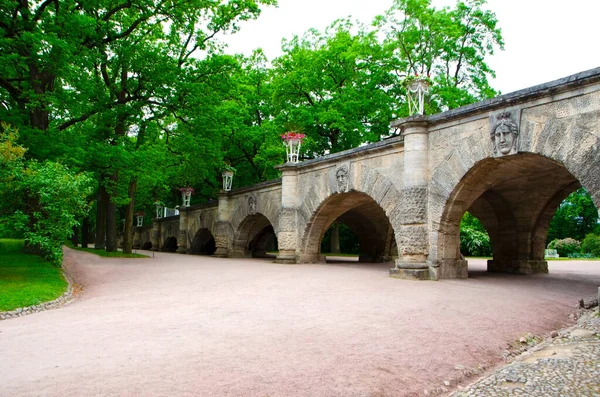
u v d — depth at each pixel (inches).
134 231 1982.0
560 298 416.2
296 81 1178.6
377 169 663.8
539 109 442.9
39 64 620.7
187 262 873.5
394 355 227.1
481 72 1254.9
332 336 259.6
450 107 1102.4
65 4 705.6
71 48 631.2
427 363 221.0
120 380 185.6
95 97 816.9
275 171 1294.3
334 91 1200.8
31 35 578.2
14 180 519.5
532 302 383.2
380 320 301.0
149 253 1267.2
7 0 607.2
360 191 697.0
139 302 391.2
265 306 356.2
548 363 217.3
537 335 292.7
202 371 197.3
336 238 1390.3
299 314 322.3
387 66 1194.0
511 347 264.2
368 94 1177.4
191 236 1379.2
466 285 484.7
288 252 855.7
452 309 341.7
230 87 991.0
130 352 227.6
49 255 614.9
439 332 273.7
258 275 598.2
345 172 730.2
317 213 818.2
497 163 510.0
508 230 706.2
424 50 1218.0
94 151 764.6
